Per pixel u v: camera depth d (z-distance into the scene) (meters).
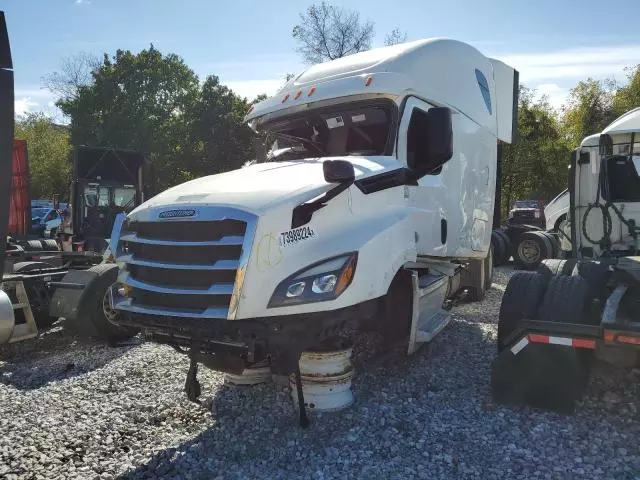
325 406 4.54
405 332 5.16
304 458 3.92
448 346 6.52
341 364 4.62
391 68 5.65
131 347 6.99
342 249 4.11
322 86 5.65
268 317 3.86
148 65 41.47
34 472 3.86
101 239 12.05
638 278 4.60
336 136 5.64
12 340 6.71
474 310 8.77
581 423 4.26
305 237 4.05
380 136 5.40
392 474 3.64
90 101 40.53
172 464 3.94
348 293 3.99
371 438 4.14
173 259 4.15
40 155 56.19
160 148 38.72
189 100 42.00
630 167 5.83
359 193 4.48
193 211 4.07
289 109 5.90
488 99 7.85
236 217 3.89
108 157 13.27
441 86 6.32
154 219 4.26
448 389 5.09
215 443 4.22
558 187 34.66
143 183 11.73
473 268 9.07
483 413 4.50
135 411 4.88
